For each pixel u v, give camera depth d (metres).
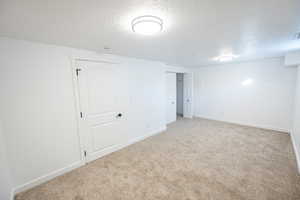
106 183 1.96
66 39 1.80
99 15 1.20
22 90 1.79
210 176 2.05
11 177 1.73
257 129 4.07
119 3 1.02
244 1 1.04
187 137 3.62
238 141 3.28
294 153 2.66
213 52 2.79
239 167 2.25
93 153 2.60
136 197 1.71
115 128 2.94
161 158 2.60
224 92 4.90
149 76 3.67
